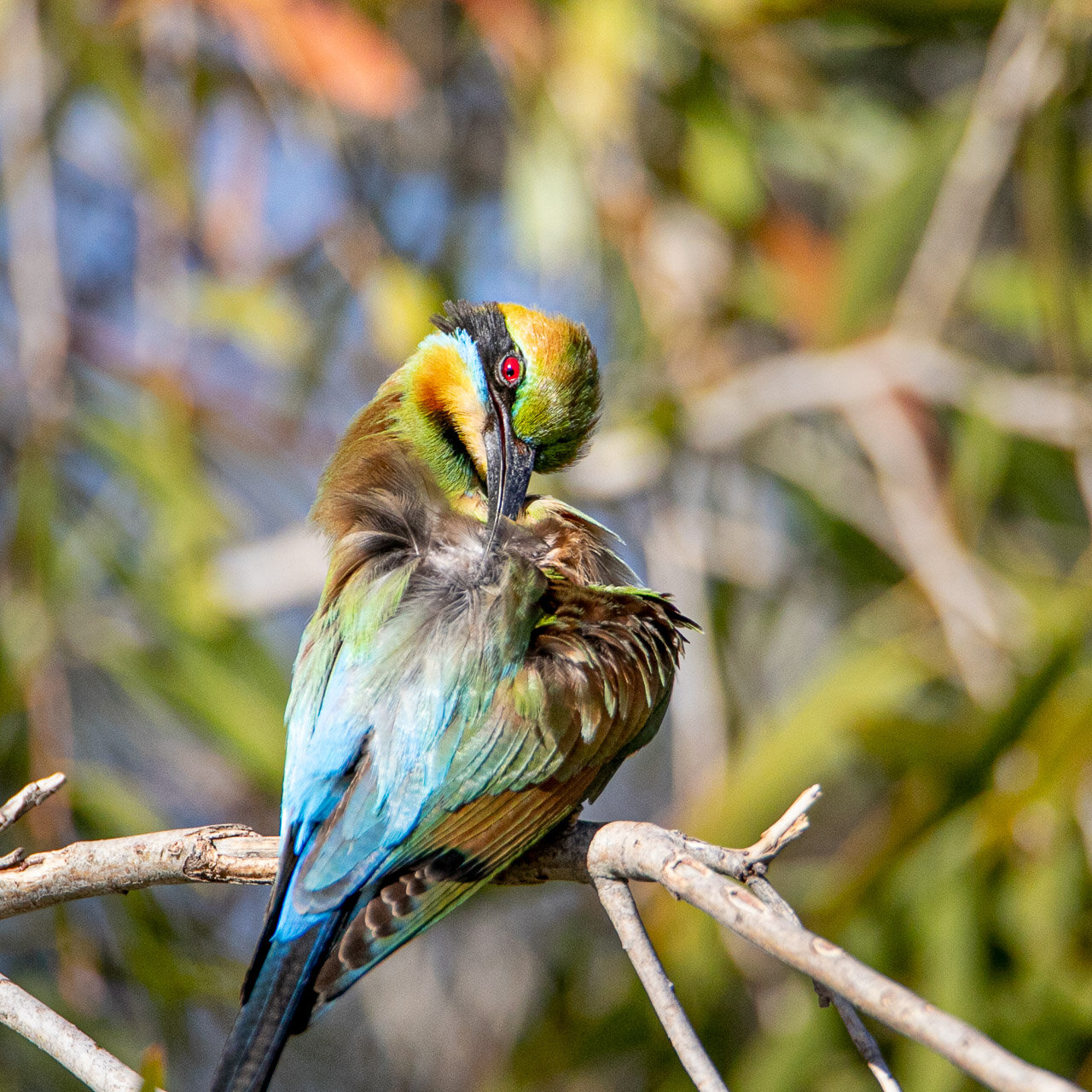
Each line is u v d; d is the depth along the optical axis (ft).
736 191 36.88
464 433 25.64
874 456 36.17
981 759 29.09
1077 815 30.48
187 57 37.78
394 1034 38.47
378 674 20.35
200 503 35.35
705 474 39.40
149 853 19.65
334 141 37.93
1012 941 30.50
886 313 36.27
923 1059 28.53
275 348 38.14
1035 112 33.78
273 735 33.63
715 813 31.27
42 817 31.71
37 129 36.88
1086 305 35.19
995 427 34.40
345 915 19.26
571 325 25.86
